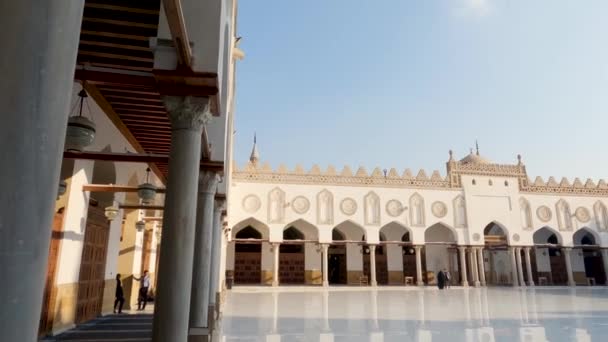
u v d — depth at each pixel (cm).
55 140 109
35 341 105
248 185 2003
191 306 545
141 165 886
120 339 563
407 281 2150
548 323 802
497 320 842
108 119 649
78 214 650
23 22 105
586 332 698
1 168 100
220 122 566
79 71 415
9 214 100
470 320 841
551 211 2266
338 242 2034
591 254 2422
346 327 745
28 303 102
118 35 404
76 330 638
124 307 966
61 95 111
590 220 2291
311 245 2120
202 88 333
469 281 2209
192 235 326
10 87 102
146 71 449
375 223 2081
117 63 447
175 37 284
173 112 334
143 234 1112
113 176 812
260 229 2053
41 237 105
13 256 99
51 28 109
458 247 2142
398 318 870
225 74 557
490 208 2212
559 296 1480
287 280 2081
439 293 1630
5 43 103
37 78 105
